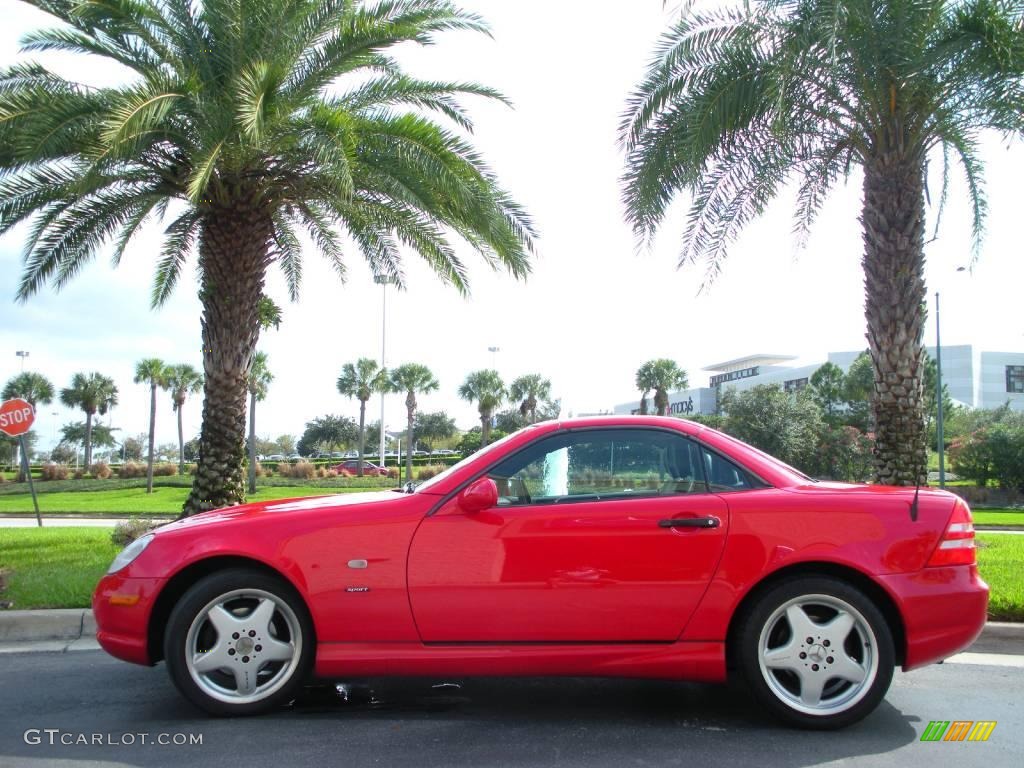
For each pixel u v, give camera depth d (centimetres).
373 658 406
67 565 816
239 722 414
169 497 3409
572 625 404
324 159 881
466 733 400
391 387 5244
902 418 926
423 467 5272
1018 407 7831
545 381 6022
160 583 416
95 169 863
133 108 829
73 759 364
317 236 1426
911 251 930
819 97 948
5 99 884
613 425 445
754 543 405
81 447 7831
